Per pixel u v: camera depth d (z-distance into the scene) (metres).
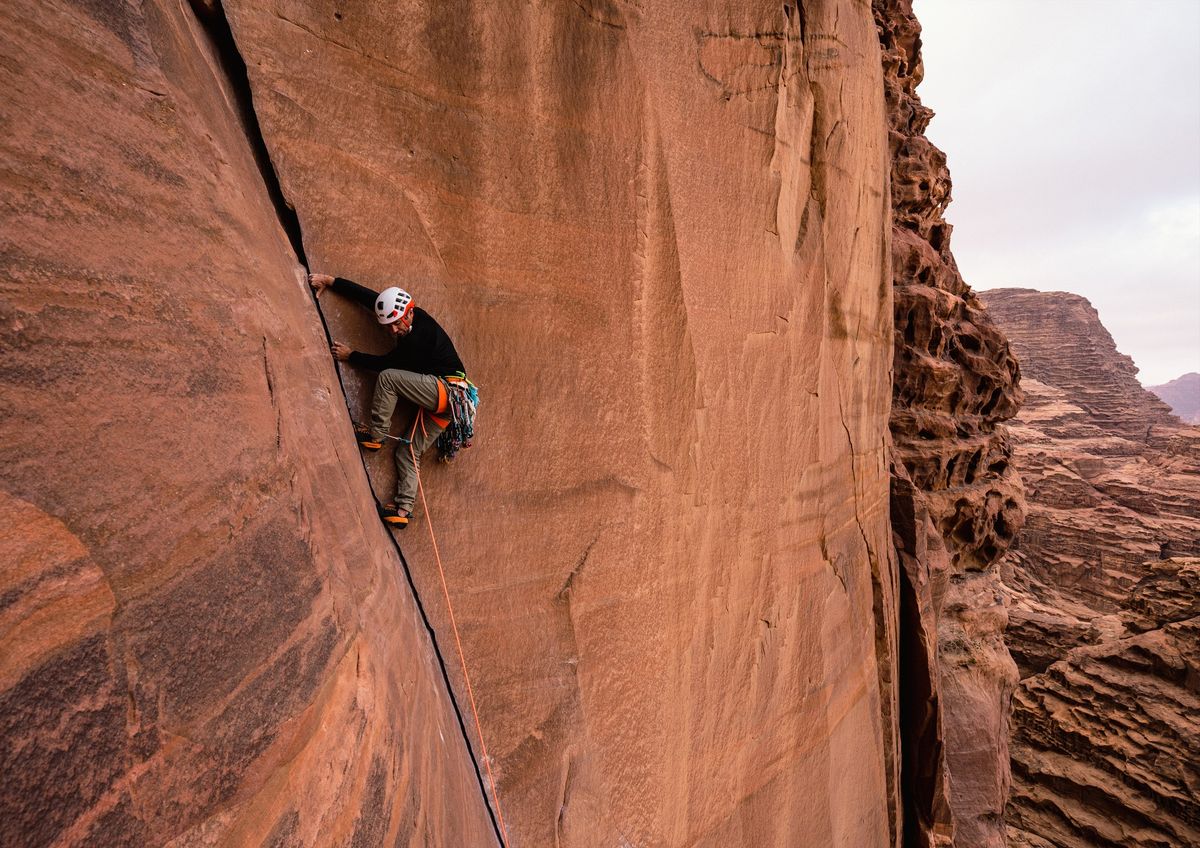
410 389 3.28
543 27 4.20
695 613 5.39
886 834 9.16
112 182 1.47
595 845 4.23
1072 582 51.62
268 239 2.54
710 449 5.54
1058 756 22.97
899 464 12.38
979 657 14.14
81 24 1.55
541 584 4.18
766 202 6.05
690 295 5.26
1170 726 20.95
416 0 3.68
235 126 2.78
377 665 2.17
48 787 0.95
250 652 1.47
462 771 3.12
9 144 1.21
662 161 4.93
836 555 7.92
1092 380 95.19
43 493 1.09
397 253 3.63
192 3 2.87
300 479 2.00
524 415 4.17
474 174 3.95
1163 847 18.81
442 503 3.74
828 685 7.50
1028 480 61.25
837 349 7.96
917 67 17.31
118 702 1.12
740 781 5.93
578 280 4.44
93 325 1.29
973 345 15.71
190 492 1.42
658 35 4.89
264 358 1.95
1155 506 56.44
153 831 1.12
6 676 0.94
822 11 6.95
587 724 4.31
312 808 1.53
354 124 3.47
